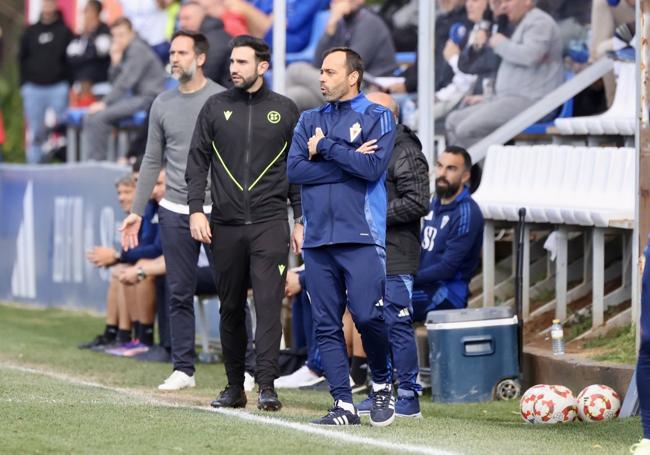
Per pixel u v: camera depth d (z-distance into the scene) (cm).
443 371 3114
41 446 2142
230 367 2780
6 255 5919
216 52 4834
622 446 2298
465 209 3303
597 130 3691
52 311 5391
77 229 5306
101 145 5725
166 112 3114
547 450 2203
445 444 2223
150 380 3438
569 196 3506
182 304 3161
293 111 2786
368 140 2427
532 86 3878
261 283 2738
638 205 3067
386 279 2762
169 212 3114
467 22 3891
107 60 6394
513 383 3130
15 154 7644
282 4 4081
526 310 3597
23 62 6512
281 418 2545
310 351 3416
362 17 4584
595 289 3306
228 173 2752
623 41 3806
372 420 2477
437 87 3903
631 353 3048
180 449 2128
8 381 3114
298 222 2794
